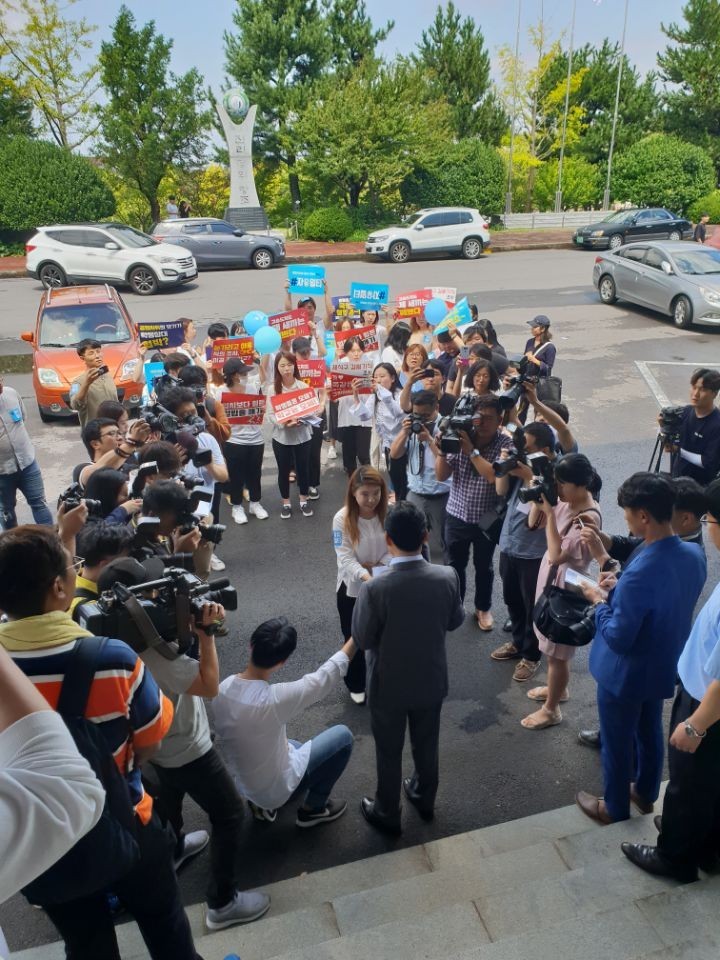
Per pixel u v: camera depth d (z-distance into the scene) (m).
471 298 17.73
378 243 23.75
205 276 21.66
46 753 1.25
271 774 3.36
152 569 3.02
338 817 3.85
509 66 33.31
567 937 2.62
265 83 30.38
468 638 5.46
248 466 7.22
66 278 19.02
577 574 3.72
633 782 3.86
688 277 14.51
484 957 2.56
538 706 4.71
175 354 7.58
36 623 1.97
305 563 6.61
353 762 4.29
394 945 2.77
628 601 3.08
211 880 3.10
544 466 4.06
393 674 3.33
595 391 11.14
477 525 5.17
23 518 7.59
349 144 27.23
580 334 14.38
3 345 14.59
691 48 35.22
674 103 35.97
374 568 4.29
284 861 3.58
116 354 10.37
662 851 3.01
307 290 10.74
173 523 3.64
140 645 2.49
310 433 7.29
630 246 16.20
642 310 16.25
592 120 37.09
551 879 3.06
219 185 33.09
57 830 1.19
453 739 4.43
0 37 25.86
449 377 8.09
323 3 31.08
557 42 32.81
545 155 35.34
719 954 2.49
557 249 27.00
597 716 4.62
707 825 2.88
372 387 7.69
